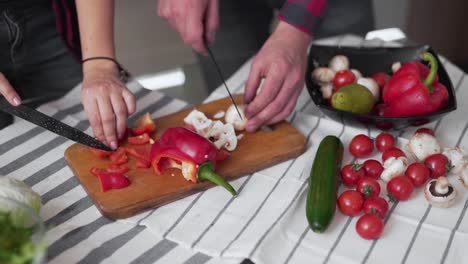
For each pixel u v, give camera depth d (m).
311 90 1.33
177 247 1.08
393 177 1.16
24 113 1.22
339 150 1.18
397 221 1.11
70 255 1.07
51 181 1.21
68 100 1.42
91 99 1.23
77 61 1.51
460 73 1.46
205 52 1.32
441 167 1.17
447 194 1.12
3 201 0.96
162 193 1.14
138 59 2.49
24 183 1.11
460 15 2.32
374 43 1.54
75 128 1.28
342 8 1.72
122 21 2.57
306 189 1.17
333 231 1.09
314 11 1.31
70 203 1.16
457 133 1.30
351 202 1.10
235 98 1.37
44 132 1.32
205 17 1.31
